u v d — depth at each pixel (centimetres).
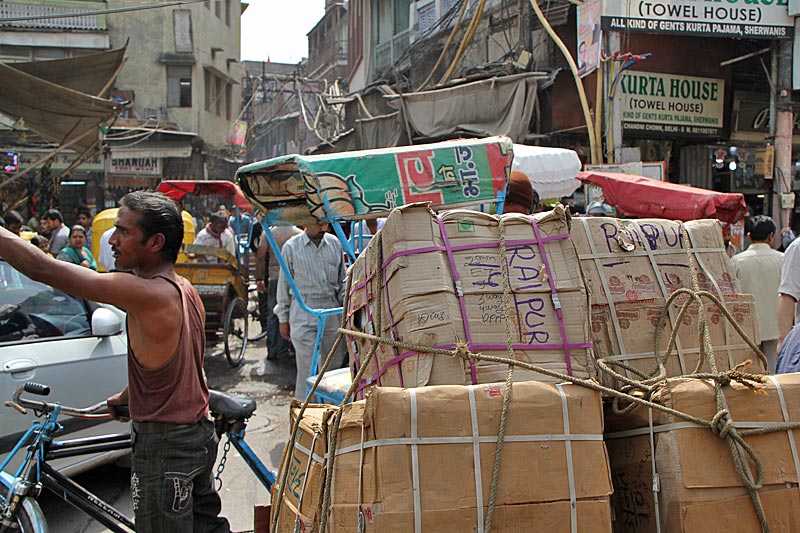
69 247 767
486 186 426
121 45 2473
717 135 1106
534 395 186
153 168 2291
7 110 1156
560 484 182
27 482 284
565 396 188
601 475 185
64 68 1223
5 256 215
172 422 249
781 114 1036
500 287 208
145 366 245
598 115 966
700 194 664
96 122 1228
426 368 196
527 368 192
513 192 420
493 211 434
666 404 196
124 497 422
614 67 955
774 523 190
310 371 518
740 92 1131
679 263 243
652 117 1062
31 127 1246
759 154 1048
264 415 605
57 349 397
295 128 3372
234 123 2725
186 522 253
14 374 365
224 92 2897
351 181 411
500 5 1295
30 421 367
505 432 181
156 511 248
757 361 241
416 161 420
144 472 249
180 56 2538
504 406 183
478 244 213
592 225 239
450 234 213
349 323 246
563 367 203
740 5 976
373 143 1357
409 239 209
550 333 206
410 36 1738
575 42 1135
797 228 1274
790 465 194
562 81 1093
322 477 204
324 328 511
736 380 199
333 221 416
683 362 229
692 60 1081
